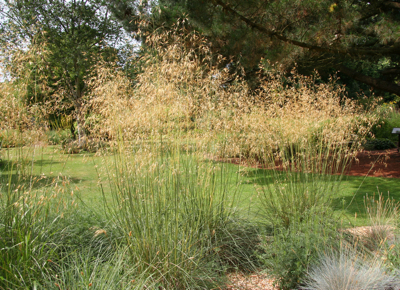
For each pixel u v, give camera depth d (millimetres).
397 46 7762
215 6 7242
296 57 8281
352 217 4289
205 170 3209
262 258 2812
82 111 3131
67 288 2154
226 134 3500
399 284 2412
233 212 3525
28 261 2271
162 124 2869
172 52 2980
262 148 3963
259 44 8070
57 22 14547
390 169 8312
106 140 3006
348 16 7332
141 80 3000
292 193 3645
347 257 2695
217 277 2715
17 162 2744
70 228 3039
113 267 2324
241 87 3820
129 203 2688
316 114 3973
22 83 2805
